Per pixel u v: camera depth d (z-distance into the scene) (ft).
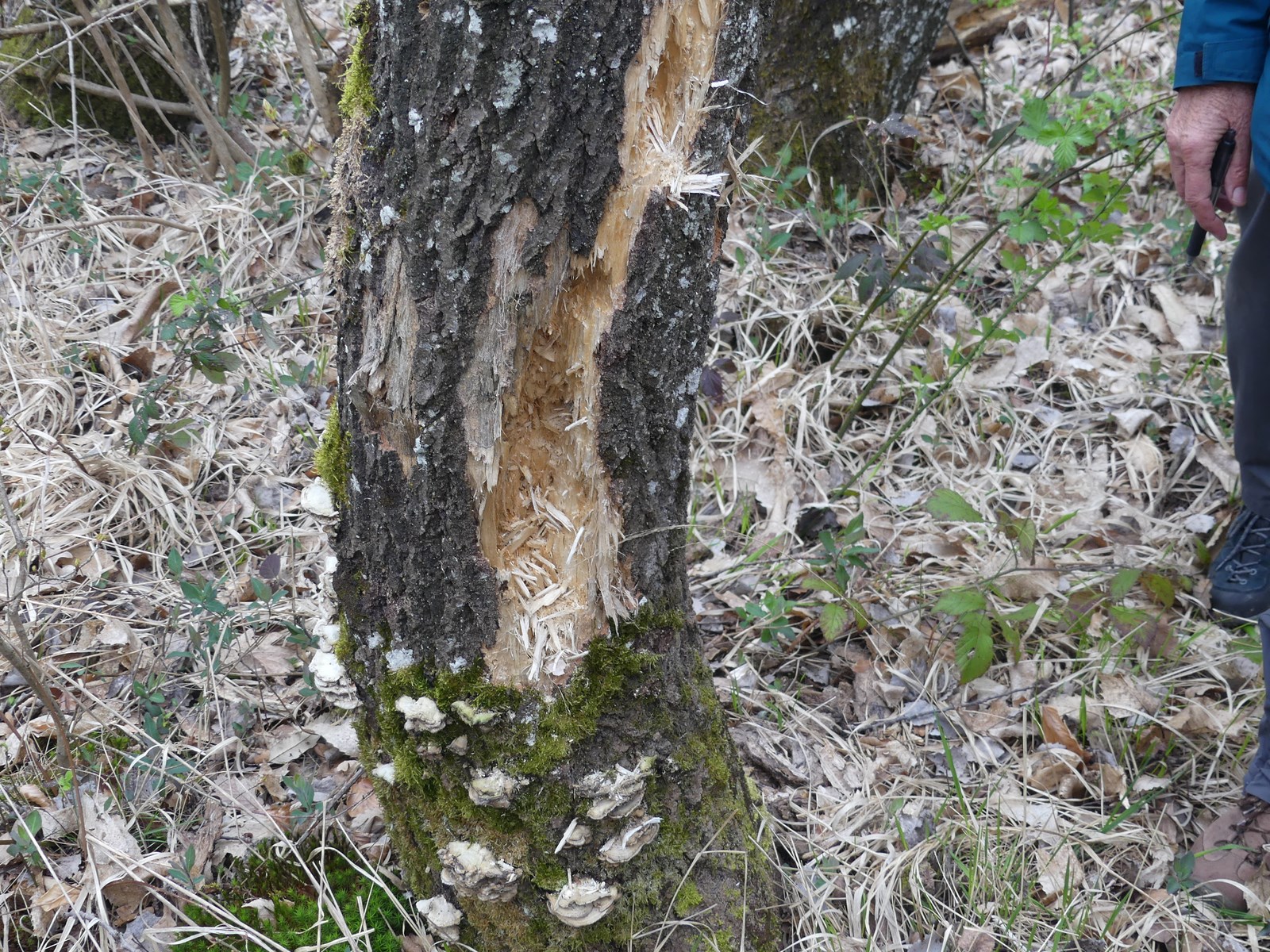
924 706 7.86
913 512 9.54
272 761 7.19
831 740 7.54
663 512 5.27
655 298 4.68
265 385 10.41
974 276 11.56
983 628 7.34
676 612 5.50
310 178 12.63
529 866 5.32
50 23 11.49
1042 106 8.38
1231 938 6.19
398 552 5.01
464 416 4.66
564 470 5.05
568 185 4.32
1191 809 7.06
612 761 5.28
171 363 10.50
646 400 4.94
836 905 6.40
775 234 11.50
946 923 6.19
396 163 4.36
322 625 5.85
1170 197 13.14
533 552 5.17
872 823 6.93
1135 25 15.47
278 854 6.53
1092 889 6.49
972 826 6.69
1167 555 9.06
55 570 8.42
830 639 7.60
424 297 4.48
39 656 7.70
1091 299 11.84
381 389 4.73
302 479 9.54
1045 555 8.98
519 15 3.99
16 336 10.38
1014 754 7.47
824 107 12.23
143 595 8.25
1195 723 7.49
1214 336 11.32
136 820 6.68
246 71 15.23
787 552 9.11
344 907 6.23
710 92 4.50
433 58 4.11
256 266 11.77
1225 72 6.49
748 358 10.78
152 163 13.05
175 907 6.11
